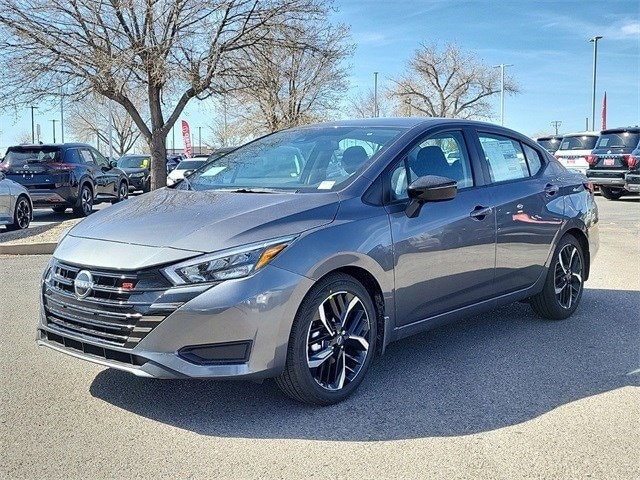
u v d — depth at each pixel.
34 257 9.46
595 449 3.35
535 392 4.10
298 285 3.59
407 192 4.31
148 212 4.06
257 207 3.89
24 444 3.39
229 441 3.44
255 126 35.12
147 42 13.30
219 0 13.16
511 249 5.05
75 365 4.55
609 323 5.66
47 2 12.64
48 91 13.48
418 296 4.32
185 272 3.44
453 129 4.96
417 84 51.84
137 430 3.56
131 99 17.50
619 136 18.41
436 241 4.38
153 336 3.42
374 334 4.09
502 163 5.28
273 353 3.55
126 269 3.50
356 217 3.98
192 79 13.51
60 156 14.96
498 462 3.21
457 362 4.65
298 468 3.16
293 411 3.81
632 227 12.16
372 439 3.46
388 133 4.69
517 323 5.66
